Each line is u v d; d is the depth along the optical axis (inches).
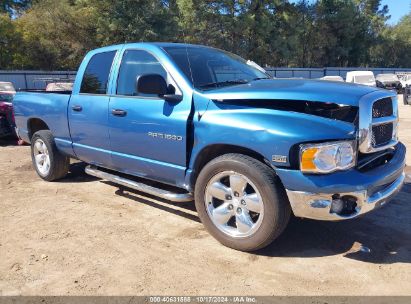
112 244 159.6
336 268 138.6
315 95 137.2
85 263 144.9
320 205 132.0
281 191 138.2
